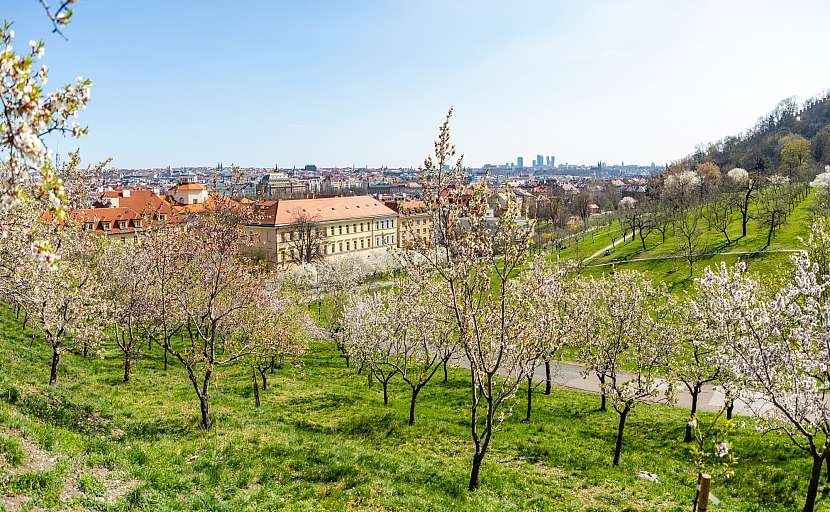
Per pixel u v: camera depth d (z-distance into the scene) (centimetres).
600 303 3050
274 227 10388
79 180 2791
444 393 3725
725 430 1493
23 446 1461
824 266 2431
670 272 7312
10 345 3180
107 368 3447
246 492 1598
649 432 2945
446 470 2100
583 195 16125
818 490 2089
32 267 2095
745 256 7094
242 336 3120
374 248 13125
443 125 1759
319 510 1526
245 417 2597
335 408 3116
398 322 3073
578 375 4425
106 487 1402
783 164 13500
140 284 3012
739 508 1936
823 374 1728
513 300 1906
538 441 2719
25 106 778
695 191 11319
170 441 2052
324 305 6038
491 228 1819
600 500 1933
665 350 2664
